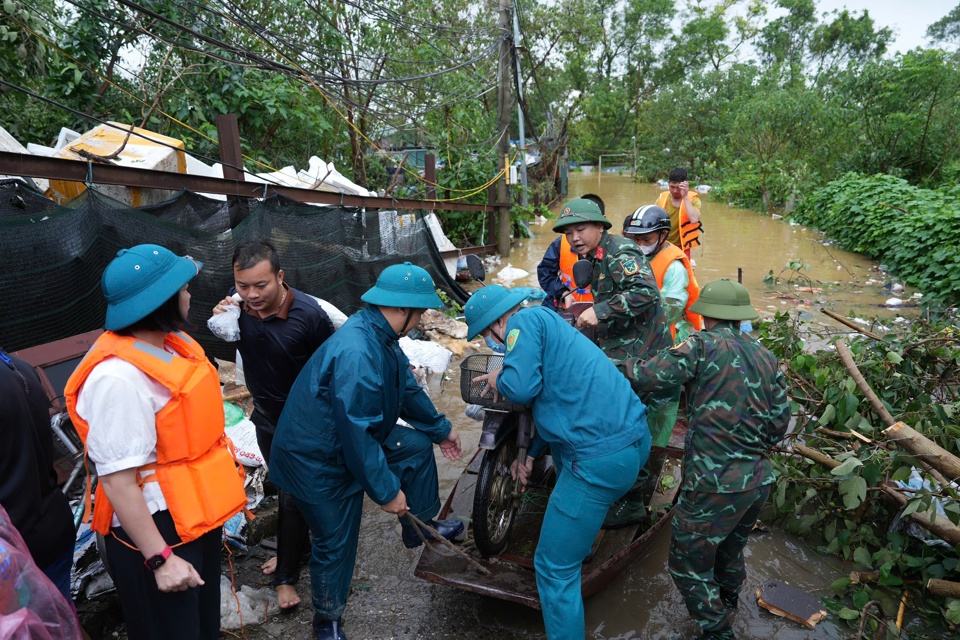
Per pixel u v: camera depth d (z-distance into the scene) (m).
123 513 1.88
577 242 3.51
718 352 2.58
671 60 50.06
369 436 2.43
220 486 2.15
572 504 2.49
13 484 1.84
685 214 6.08
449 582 2.94
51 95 7.88
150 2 8.12
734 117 25.08
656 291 3.43
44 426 2.04
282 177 7.06
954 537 2.98
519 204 15.27
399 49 12.51
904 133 16.28
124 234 3.81
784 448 3.82
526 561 3.05
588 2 23.16
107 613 2.86
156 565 1.92
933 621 3.00
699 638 2.86
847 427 3.57
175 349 2.16
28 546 1.91
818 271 10.29
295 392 2.60
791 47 52.22
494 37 13.90
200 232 4.30
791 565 3.46
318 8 10.20
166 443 1.99
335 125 11.40
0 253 3.06
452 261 9.99
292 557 3.03
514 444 3.27
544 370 2.53
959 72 15.66
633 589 3.28
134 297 1.93
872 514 3.79
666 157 32.44
